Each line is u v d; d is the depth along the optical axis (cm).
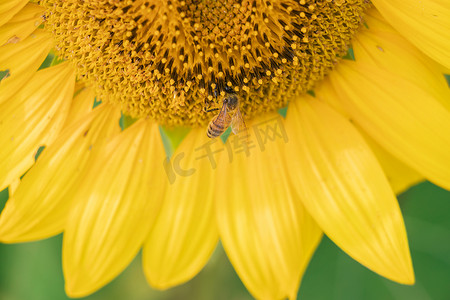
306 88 37
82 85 38
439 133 35
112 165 37
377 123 36
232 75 36
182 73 36
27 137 37
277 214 36
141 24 36
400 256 35
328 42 36
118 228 37
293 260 36
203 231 37
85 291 36
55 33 37
